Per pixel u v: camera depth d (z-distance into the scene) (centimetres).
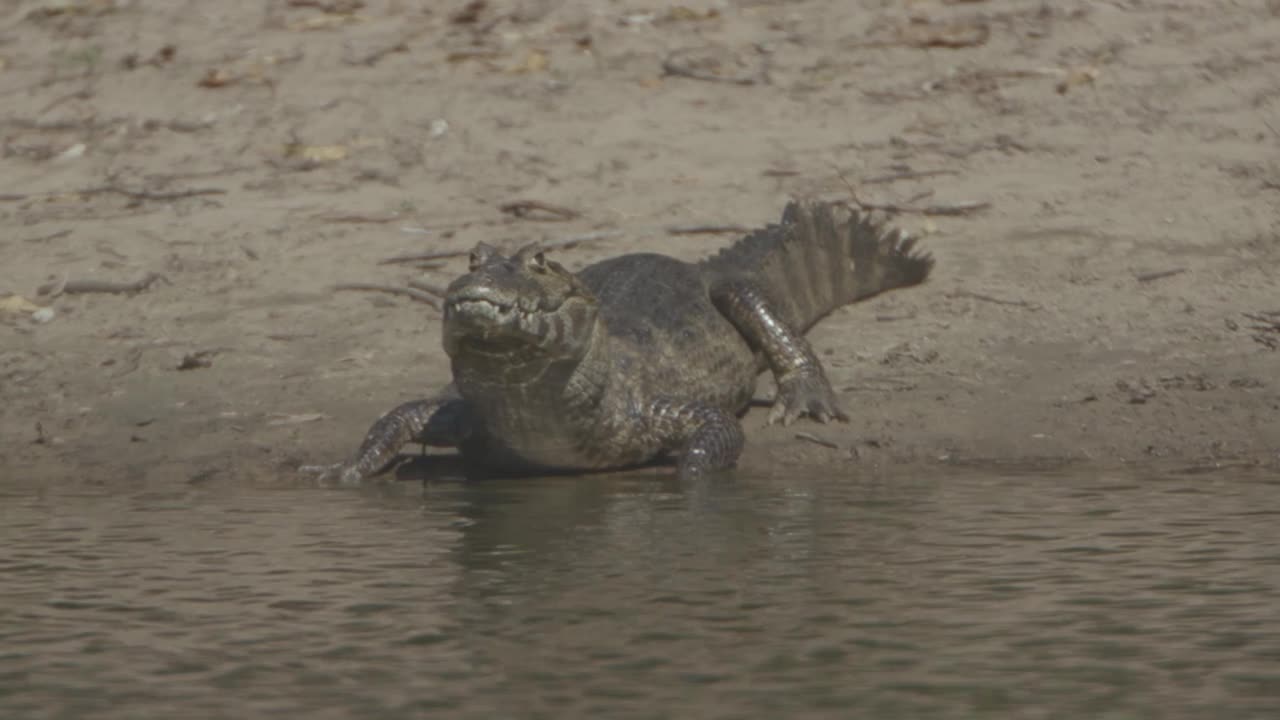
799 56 4834
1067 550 2020
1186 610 1742
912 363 3189
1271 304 3356
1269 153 4044
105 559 2067
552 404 2620
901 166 4094
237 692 1519
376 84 4822
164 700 1502
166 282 3650
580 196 4019
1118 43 4734
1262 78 4447
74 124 4662
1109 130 4241
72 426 3008
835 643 1642
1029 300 3444
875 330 3369
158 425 2992
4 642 1691
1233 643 1623
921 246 3709
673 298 3073
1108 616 1722
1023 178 4009
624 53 4941
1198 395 2959
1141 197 3875
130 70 5050
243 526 2281
